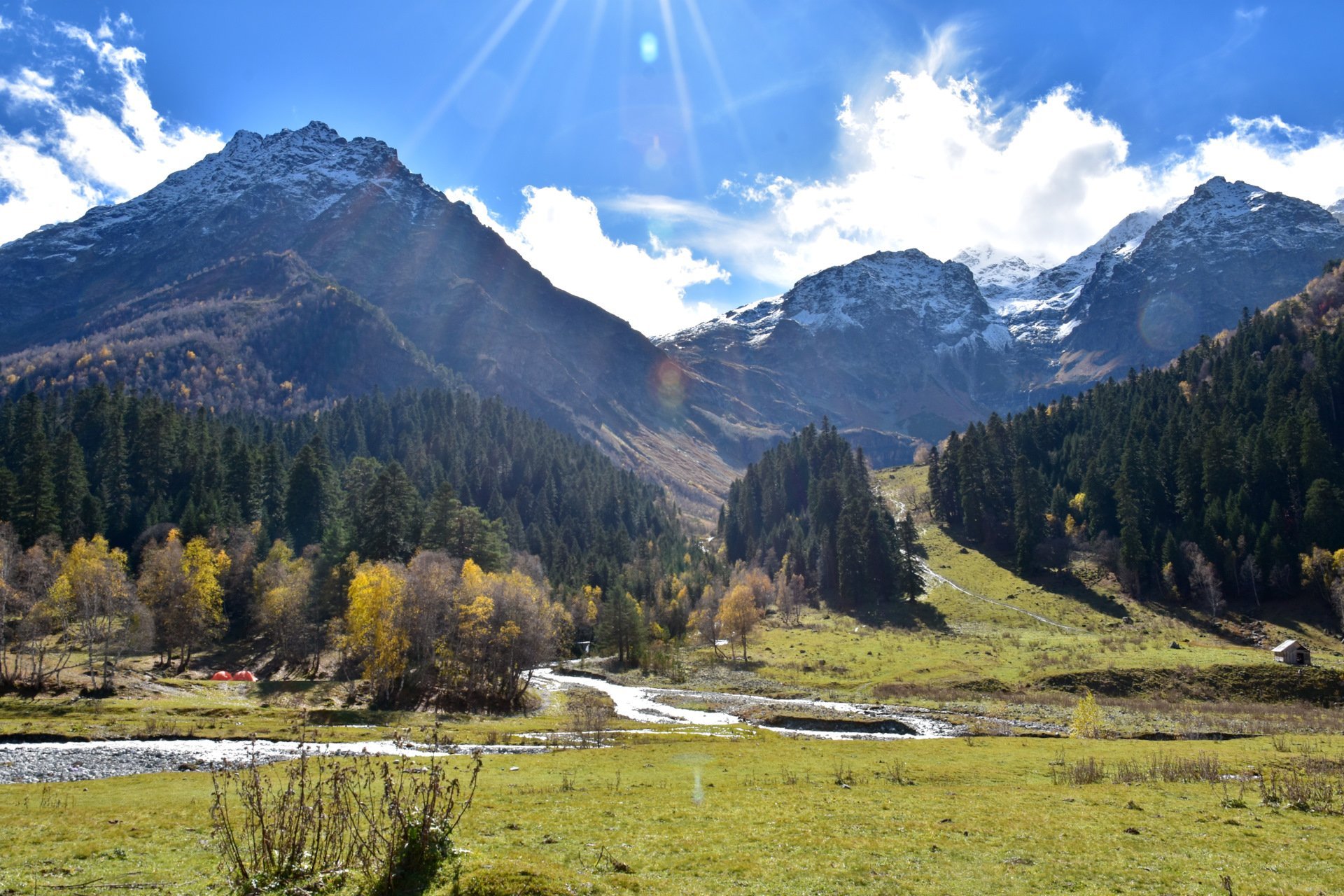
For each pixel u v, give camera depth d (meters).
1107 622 119.25
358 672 91.88
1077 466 166.00
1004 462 176.50
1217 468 133.25
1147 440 151.62
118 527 123.62
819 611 147.25
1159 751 49.91
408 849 17.08
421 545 116.62
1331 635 105.12
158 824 26.25
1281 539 118.12
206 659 97.38
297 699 74.31
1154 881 20.17
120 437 137.00
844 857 22.25
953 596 138.62
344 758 43.34
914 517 184.12
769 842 23.95
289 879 16.33
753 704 83.88
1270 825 26.92
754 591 151.38
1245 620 114.00
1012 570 145.75
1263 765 41.84
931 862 21.80
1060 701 80.00
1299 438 130.00
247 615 109.38
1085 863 21.78
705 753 49.03
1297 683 79.00
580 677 114.38
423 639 80.50
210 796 32.47
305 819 17.22
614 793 33.31
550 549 171.88
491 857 18.83
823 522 172.00
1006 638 114.19
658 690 98.94
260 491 146.12
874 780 38.28
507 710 79.56
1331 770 39.09
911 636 121.75
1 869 20.03
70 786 35.72
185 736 52.12
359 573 80.19
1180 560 125.62
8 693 65.50
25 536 105.00
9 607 85.62
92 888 18.22
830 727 68.88
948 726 68.44
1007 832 25.67
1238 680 81.56
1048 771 41.56
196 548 97.69
